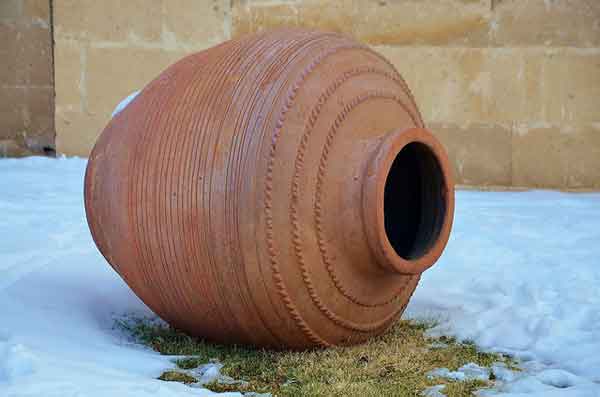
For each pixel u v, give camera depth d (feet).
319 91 17.88
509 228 33.19
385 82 19.39
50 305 21.31
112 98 47.26
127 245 18.80
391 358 18.24
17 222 31.53
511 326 20.80
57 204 35.37
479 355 19.03
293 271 17.35
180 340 19.69
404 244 19.93
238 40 19.75
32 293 22.07
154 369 17.43
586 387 16.53
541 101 45.55
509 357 19.04
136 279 19.11
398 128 18.37
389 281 19.03
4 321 19.69
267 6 46.73
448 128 46.09
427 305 23.13
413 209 19.95
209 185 17.48
